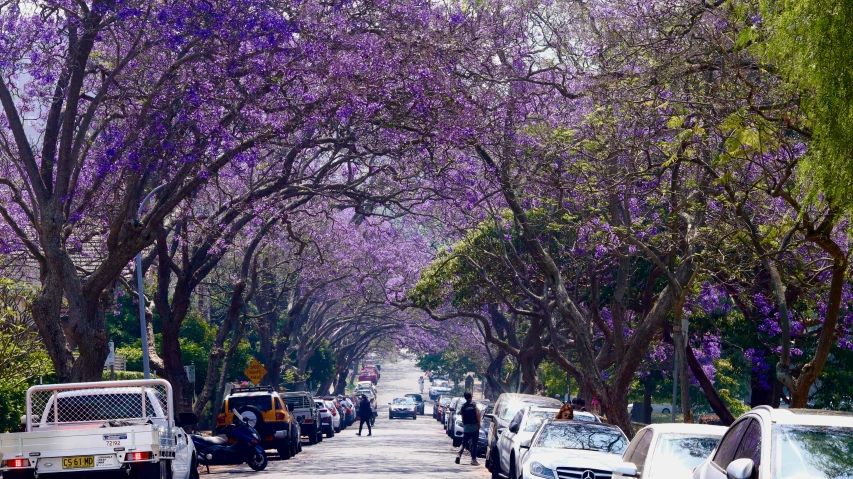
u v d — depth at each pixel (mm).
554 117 27031
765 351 28734
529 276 37156
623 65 21719
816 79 10852
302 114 22672
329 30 22766
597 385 27859
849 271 15336
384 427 64312
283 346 51688
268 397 30703
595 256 30219
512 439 20562
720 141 19797
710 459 8727
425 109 23328
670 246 21688
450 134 23719
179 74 23016
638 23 20469
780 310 16891
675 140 17219
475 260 37469
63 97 22406
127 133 22375
